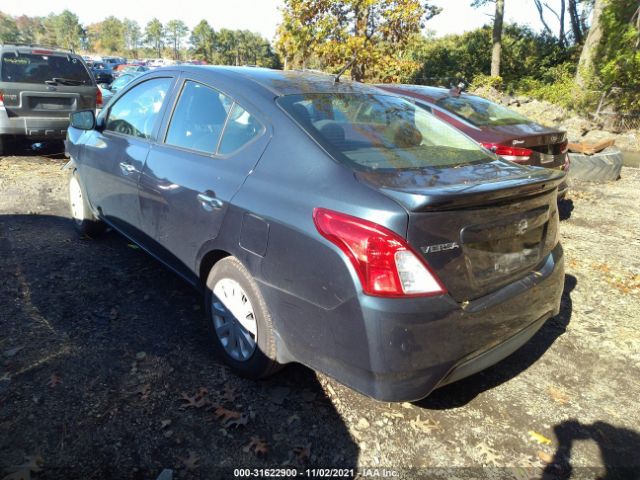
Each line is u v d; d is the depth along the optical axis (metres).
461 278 2.34
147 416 2.64
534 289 2.71
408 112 3.46
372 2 11.43
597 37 20.00
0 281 3.97
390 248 2.17
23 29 156.62
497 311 2.47
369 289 2.19
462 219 2.31
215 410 2.72
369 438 2.61
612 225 6.61
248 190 2.76
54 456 2.35
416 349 2.22
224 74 3.36
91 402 2.71
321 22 11.96
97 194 4.44
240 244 2.76
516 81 26.94
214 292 3.07
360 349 2.25
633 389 3.19
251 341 2.86
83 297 3.83
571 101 18.75
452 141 3.28
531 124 6.25
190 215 3.15
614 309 4.25
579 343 3.69
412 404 2.89
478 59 30.14
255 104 3.00
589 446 2.68
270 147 2.80
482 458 2.55
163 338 3.36
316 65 13.18
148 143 3.72
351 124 2.98
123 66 36.03
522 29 32.19
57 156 8.92
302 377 3.05
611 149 10.55
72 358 3.06
